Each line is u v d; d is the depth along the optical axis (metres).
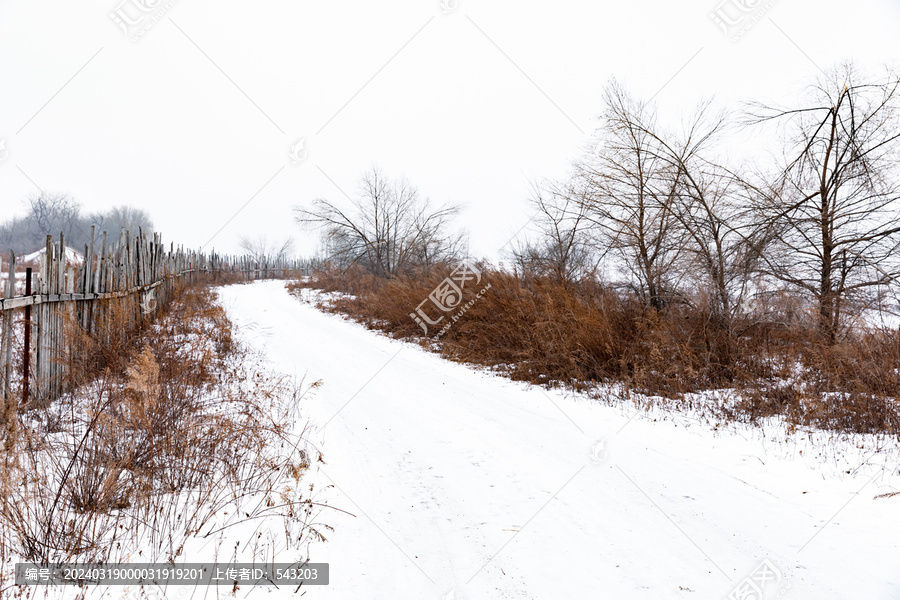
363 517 4.33
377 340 16.39
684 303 11.90
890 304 9.62
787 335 9.95
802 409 7.95
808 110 10.60
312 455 5.71
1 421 4.68
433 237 31.78
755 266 10.81
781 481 5.50
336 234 34.84
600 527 4.34
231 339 11.87
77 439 5.12
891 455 6.11
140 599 2.84
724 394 9.20
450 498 4.87
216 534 3.77
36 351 6.06
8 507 3.46
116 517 3.82
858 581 3.53
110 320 7.91
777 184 11.07
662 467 5.91
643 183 12.88
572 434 7.15
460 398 9.14
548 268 15.11
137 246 12.21
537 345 11.64
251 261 57.75
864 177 10.25
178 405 6.03
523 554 3.84
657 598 3.29
